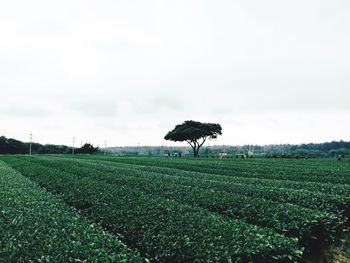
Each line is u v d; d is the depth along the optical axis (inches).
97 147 6127.0
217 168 1791.3
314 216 493.4
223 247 363.3
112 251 367.9
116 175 1173.7
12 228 434.0
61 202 705.6
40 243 374.0
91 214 577.0
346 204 626.8
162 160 2842.0
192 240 387.2
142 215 511.8
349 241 512.4
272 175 1322.6
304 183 956.0
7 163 2413.9
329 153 6245.1
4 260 325.1
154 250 390.6
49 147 6353.3
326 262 449.1
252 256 362.6
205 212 535.5
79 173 1311.5
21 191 810.2
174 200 686.5
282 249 378.6
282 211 532.7
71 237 408.8
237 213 566.3
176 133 4119.1
